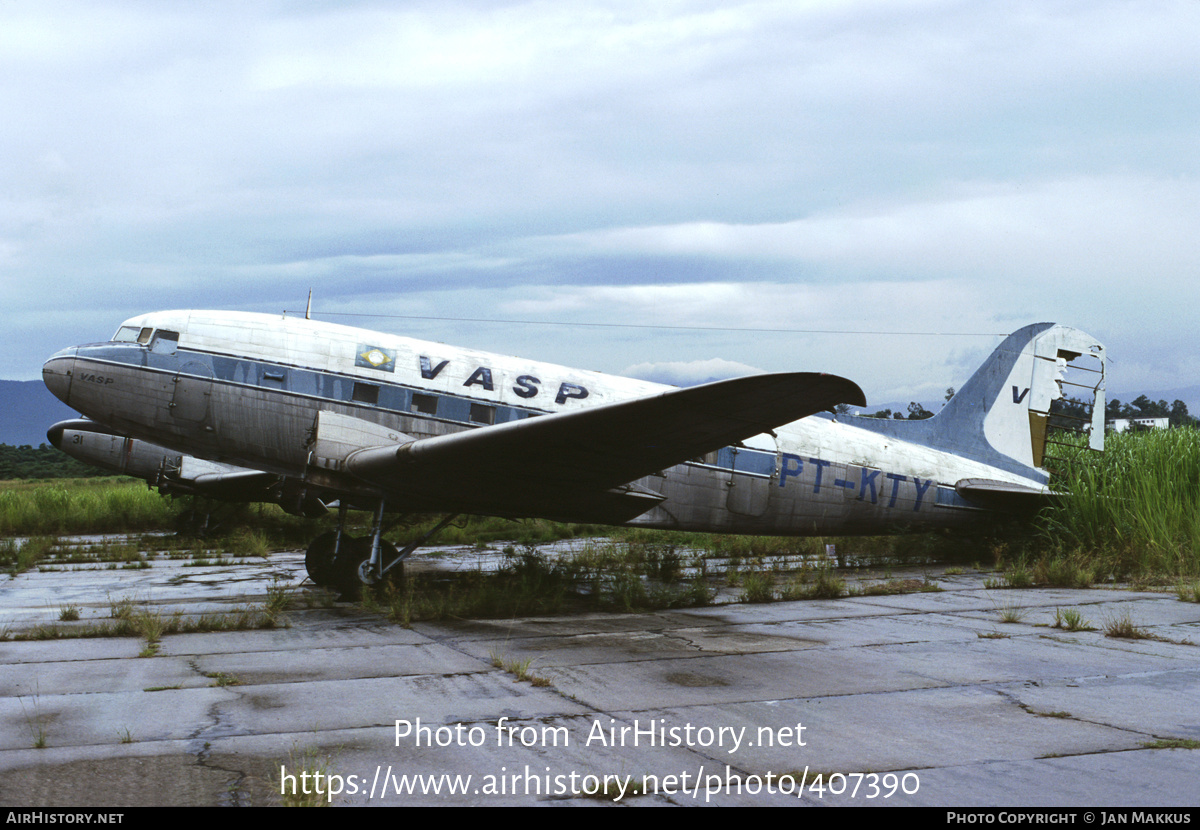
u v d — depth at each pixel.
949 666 7.05
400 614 9.88
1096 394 16.72
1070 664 7.06
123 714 5.59
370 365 12.15
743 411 8.63
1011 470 16.42
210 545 20.39
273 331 12.09
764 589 11.49
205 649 7.98
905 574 14.22
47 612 10.26
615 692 6.25
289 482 11.98
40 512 25.28
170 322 11.95
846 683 6.49
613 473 10.50
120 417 11.69
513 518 12.64
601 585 12.70
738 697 6.08
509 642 8.36
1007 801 4.01
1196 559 12.68
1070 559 13.24
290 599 11.36
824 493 14.41
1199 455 14.55
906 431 15.81
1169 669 6.84
